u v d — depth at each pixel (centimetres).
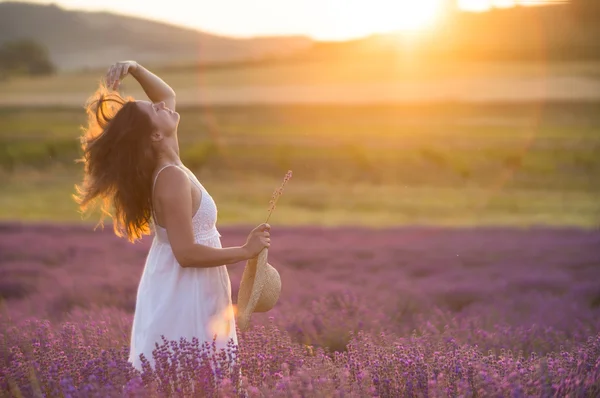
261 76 15862
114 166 425
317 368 423
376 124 9200
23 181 4972
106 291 1080
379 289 1098
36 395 394
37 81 15200
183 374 391
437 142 7344
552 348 623
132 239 446
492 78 13112
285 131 8512
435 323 732
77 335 566
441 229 2328
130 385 364
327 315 765
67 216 3247
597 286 1125
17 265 1386
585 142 7038
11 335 598
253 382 402
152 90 482
